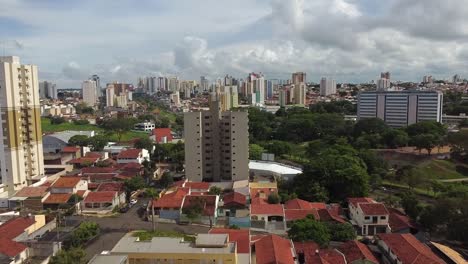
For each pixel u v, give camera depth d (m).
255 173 160.88
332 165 131.50
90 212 119.62
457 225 91.88
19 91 142.50
